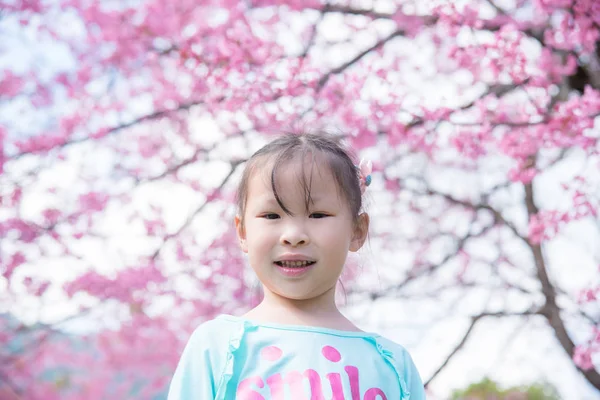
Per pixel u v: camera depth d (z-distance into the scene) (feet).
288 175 6.91
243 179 7.39
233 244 16.26
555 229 14.82
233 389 6.70
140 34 15.89
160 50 16.10
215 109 15.42
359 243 7.59
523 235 16.57
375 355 7.14
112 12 15.96
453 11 14.89
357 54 16.14
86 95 16.22
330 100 15.19
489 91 15.72
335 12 16.19
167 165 16.44
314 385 6.59
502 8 15.84
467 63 15.05
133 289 15.84
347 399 6.59
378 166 16.21
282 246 6.84
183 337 16.21
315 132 8.59
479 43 14.73
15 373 16.44
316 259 6.85
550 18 15.30
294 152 7.06
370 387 6.81
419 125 15.46
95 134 16.16
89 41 16.06
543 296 16.47
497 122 15.05
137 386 16.53
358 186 7.45
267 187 6.94
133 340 16.19
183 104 16.08
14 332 16.29
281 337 6.88
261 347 6.84
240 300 16.21
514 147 14.82
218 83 15.23
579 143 14.55
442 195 17.08
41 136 16.20
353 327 7.30
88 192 16.25
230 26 15.61
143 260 16.20
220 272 16.16
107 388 16.55
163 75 15.93
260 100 15.25
